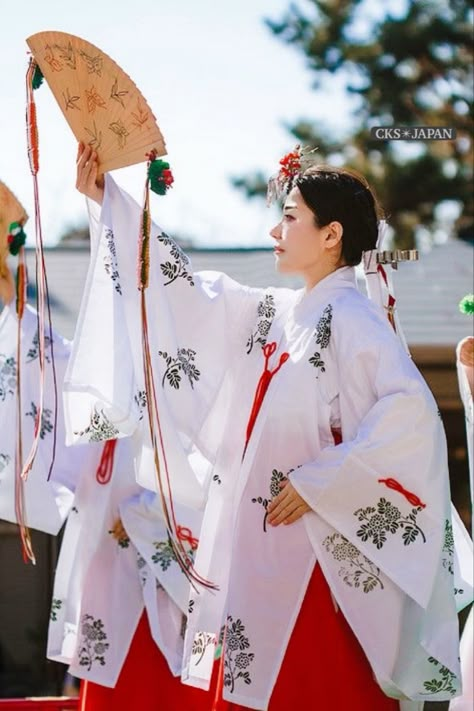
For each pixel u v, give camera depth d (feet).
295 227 14.01
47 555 31.89
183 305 14.37
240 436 14.23
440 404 30.14
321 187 13.97
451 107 49.98
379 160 49.96
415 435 12.96
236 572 13.42
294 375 13.53
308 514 13.15
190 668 13.97
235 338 14.71
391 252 14.39
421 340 29.01
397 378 13.05
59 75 13.32
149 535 16.28
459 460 31.04
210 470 14.73
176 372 14.15
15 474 15.94
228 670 13.21
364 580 13.03
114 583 16.38
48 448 16.30
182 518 16.20
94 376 13.66
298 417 13.42
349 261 14.14
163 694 16.01
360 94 50.88
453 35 49.85
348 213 13.98
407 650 13.01
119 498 16.56
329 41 51.11
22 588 31.76
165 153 13.26
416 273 33.78
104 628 16.20
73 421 13.83
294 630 13.09
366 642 12.94
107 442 16.62
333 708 12.97
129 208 13.94
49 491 16.20
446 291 32.55
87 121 13.48
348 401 13.33
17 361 15.37
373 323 13.41
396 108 50.34
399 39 49.93
